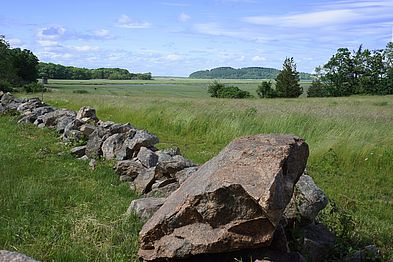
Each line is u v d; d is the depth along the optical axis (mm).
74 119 15531
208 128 16344
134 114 19672
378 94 78000
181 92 87250
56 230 6047
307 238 5516
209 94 75500
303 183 6020
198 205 4809
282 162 4840
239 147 5367
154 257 4941
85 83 115750
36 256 5258
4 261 4098
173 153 10562
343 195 9047
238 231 4664
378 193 9609
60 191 7848
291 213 5582
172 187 8000
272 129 15195
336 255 5676
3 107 21078
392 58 78875
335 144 12273
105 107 22578
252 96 70938
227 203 4703
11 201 7012
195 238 4770
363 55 79875
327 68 82125
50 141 13719
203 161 11922
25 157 10758
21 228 6008
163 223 4973
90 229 5969
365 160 11500
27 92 54281
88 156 11617
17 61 79938
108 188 8477
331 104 37531
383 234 6703
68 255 5254
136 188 8570
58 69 149000
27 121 17766
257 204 4586
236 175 4820
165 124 17625
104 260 5227
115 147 11297
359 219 7242
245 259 4844
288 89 74625
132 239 5699
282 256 4852
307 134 14336
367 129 14523
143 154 9578
